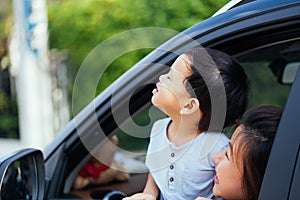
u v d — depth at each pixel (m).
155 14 6.93
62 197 2.42
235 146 1.94
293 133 1.77
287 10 1.94
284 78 3.06
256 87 3.16
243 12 2.04
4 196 1.99
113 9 7.53
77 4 7.83
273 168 1.78
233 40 2.07
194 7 6.39
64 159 2.42
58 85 8.09
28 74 7.42
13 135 9.54
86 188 2.61
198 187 2.01
